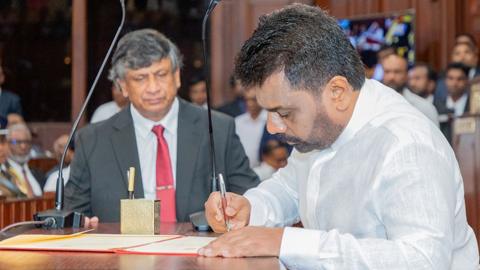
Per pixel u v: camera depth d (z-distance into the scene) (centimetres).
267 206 213
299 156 205
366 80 184
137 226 203
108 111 573
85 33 807
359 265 154
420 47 760
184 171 288
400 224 160
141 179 288
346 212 179
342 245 156
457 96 598
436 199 159
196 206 286
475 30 734
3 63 856
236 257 152
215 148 294
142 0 828
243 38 771
